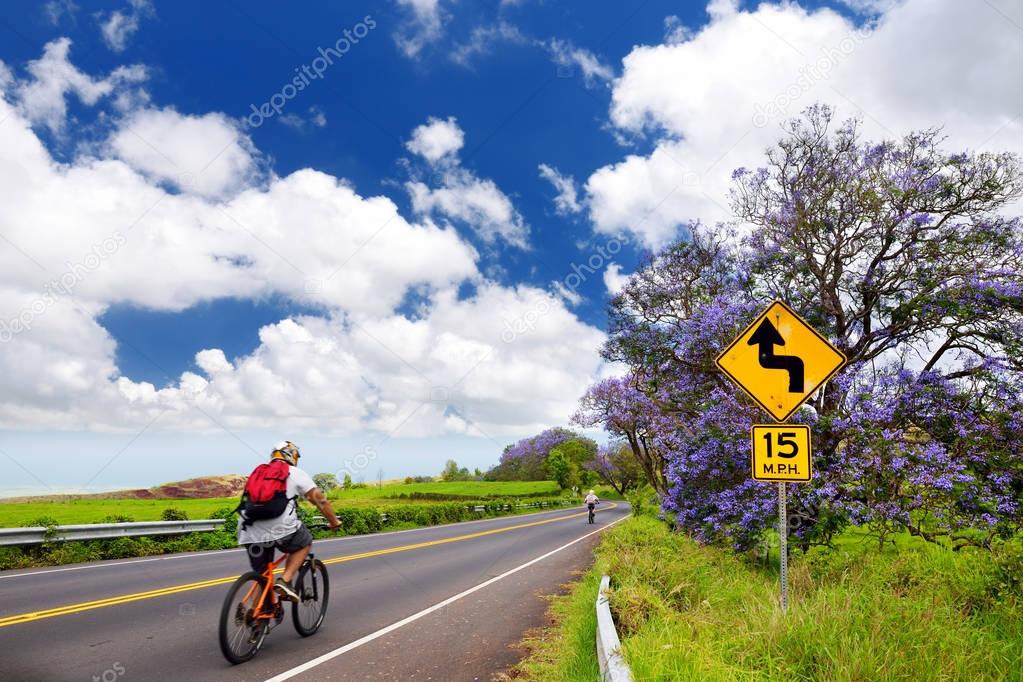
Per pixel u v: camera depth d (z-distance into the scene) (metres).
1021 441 11.44
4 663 5.68
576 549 20.28
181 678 5.48
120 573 11.98
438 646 6.91
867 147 15.17
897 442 11.84
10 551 13.16
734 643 5.11
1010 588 7.02
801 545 12.98
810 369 7.31
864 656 4.56
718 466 14.14
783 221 15.46
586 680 5.15
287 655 6.39
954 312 12.73
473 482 111.81
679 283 20.75
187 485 57.12
